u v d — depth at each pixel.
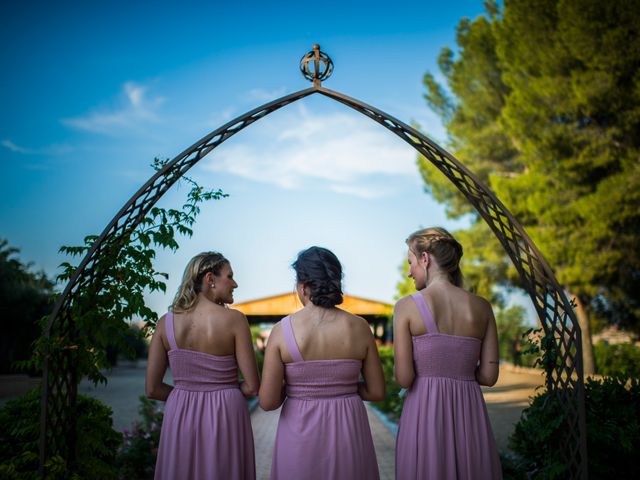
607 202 13.50
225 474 3.03
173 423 3.05
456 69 18.25
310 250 2.91
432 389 2.95
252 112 3.87
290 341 2.78
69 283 3.65
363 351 2.86
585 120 14.61
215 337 3.06
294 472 2.75
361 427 2.85
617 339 20.39
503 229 3.99
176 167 3.87
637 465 3.84
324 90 3.92
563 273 14.48
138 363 31.55
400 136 4.06
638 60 12.89
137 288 3.91
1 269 17.47
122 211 3.70
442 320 2.96
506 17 15.24
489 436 2.99
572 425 3.44
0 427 3.86
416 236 3.17
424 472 2.92
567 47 13.88
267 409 2.86
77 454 3.89
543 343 3.74
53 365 3.74
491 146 17.77
